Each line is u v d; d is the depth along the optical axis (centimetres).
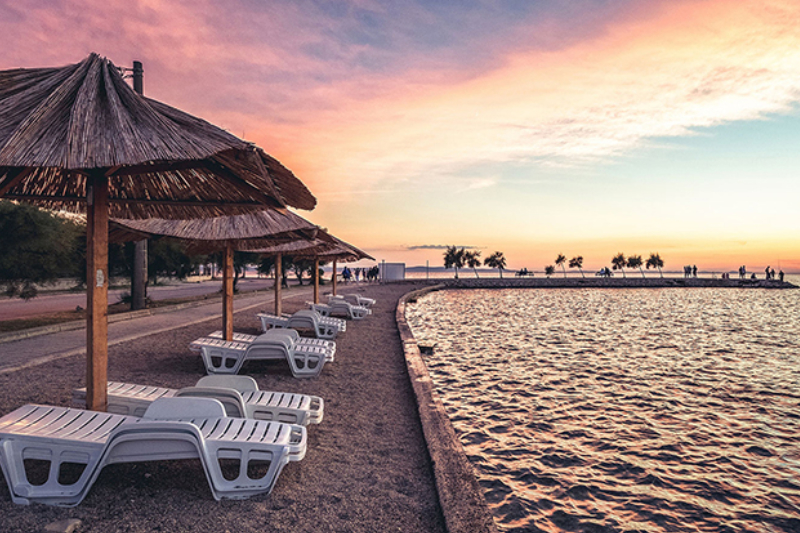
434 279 6531
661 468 588
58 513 324
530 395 904
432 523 348
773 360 1355
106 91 360
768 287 6988
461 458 455
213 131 354
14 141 311
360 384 755
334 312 1730
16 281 1302
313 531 324
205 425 385
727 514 482
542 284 6338
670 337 1803
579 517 464
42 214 1240
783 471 590
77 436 348
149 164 435
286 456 364
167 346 1012
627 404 865
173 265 2216
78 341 1048
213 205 533
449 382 994
